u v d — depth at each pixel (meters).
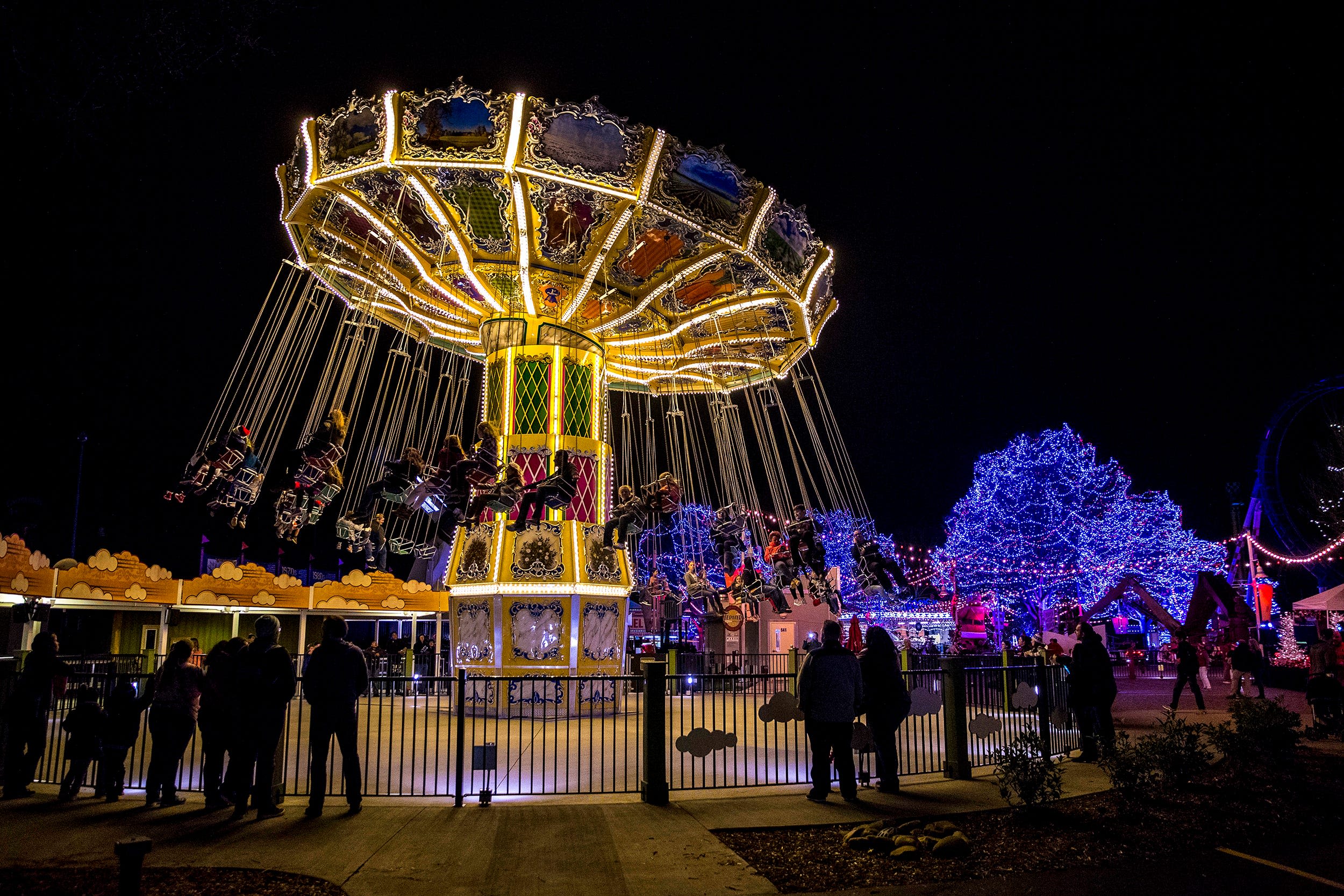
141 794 8.84
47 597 16.94
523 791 8.97
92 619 25.17
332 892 5.77
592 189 12.65
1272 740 10.28
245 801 7.75
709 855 6.67
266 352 15.84
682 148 12.63
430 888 5.85
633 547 30.56
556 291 16.62
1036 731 11.55
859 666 8.70
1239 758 10.41
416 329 19.73
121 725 8.60
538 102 12.02
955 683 9.93
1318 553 34.72
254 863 6.35
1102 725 10.91
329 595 23.69
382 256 16.58
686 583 17.52
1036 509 42.12
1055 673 12.10
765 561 17.92
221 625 25.44
